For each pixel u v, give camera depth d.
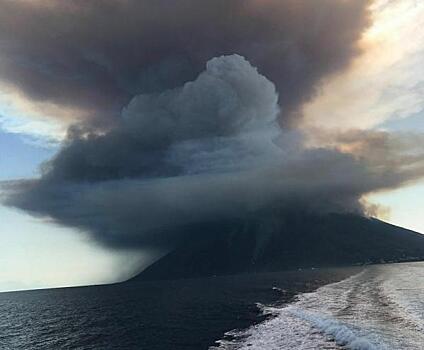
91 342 47.25
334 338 34.72
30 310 104.38
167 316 65.00
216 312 64.38
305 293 79.50
